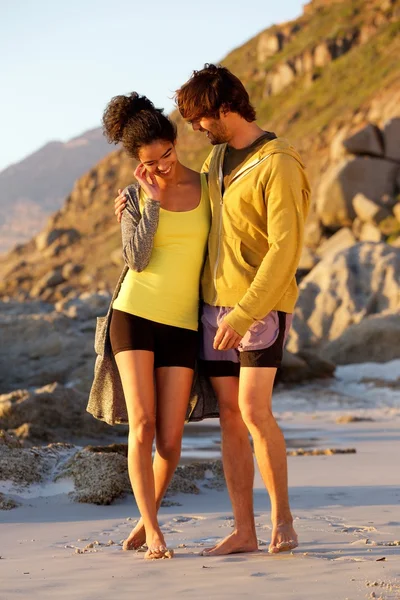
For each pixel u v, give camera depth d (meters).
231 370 4.46
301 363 22.14
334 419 15.55
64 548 4.54
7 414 11.28
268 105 92.94
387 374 23.12
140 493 4.30
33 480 6.18
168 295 4.39
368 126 47.22
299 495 6.38
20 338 23.00
